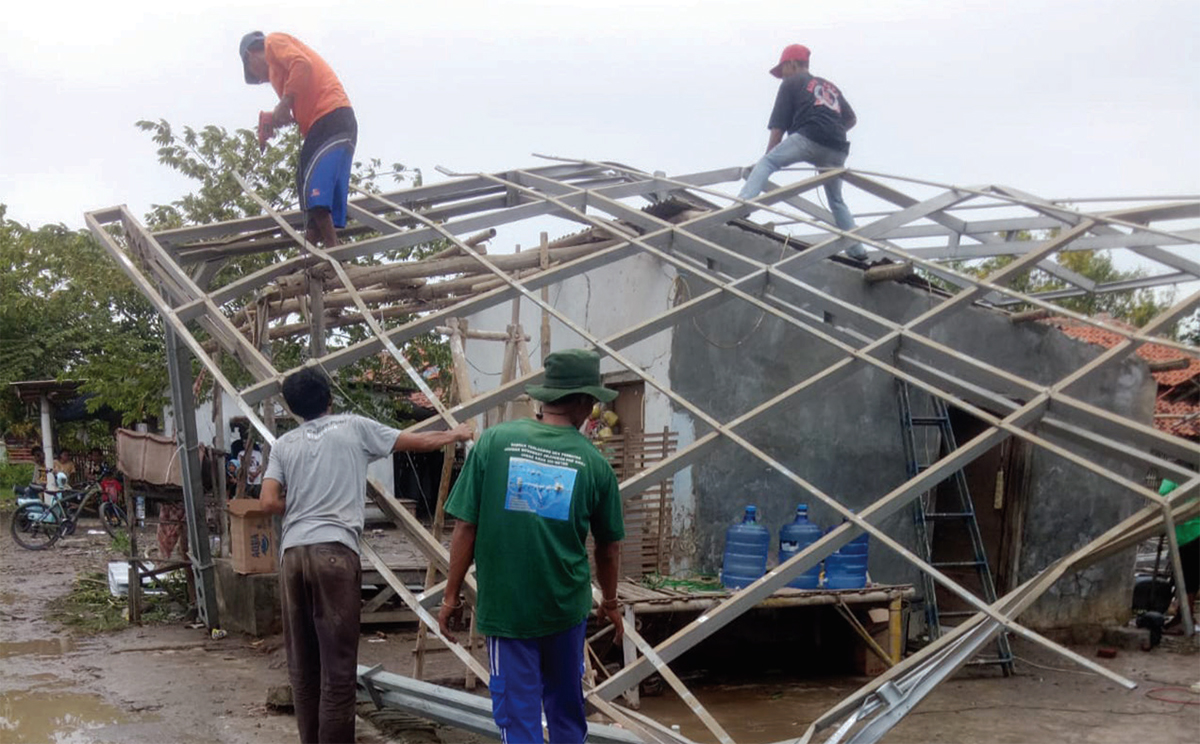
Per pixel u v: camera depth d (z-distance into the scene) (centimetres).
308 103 658
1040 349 821
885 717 429
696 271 645
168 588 852
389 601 827
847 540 495
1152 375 843
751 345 759
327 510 417
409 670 653
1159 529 476
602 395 357
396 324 853
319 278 643
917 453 804
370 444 432
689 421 738
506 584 341
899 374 573
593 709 461
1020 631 426
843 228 828
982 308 809
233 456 1538
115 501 1523
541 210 766
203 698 568
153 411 1260
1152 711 605
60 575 1060
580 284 916
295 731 504
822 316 773
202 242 741
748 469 749
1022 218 751
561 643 351
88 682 606
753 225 783
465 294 756
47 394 1859
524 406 638
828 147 805
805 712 609
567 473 344
